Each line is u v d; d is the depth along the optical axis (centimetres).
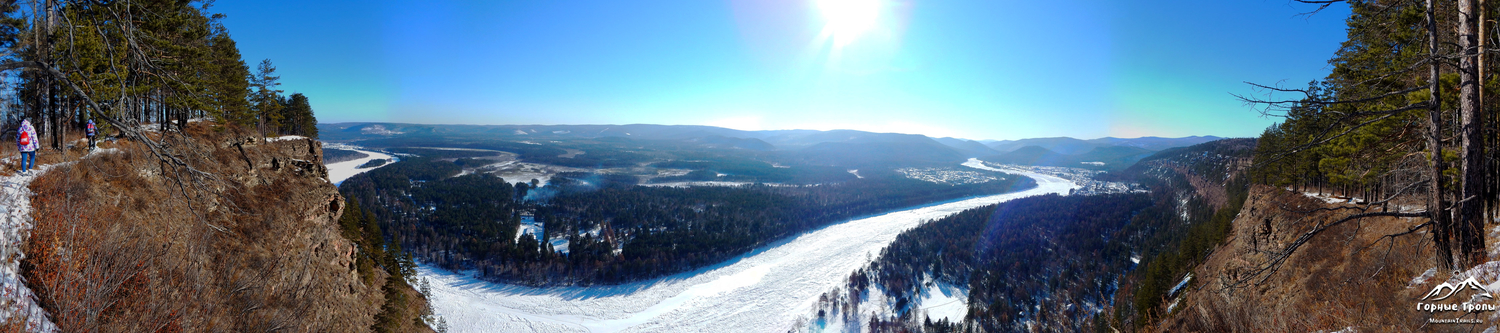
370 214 7081
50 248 1348
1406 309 1127
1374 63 1397
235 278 2216
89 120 2134
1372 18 1284
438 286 12075
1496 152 1478
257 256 2616
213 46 4166
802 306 11619
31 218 1447
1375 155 1998
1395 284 1350
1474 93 1119
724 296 12225
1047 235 16062
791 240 17700
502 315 10856
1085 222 17138
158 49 2288
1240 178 10494
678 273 13875
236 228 2694
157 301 1533
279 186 3681
